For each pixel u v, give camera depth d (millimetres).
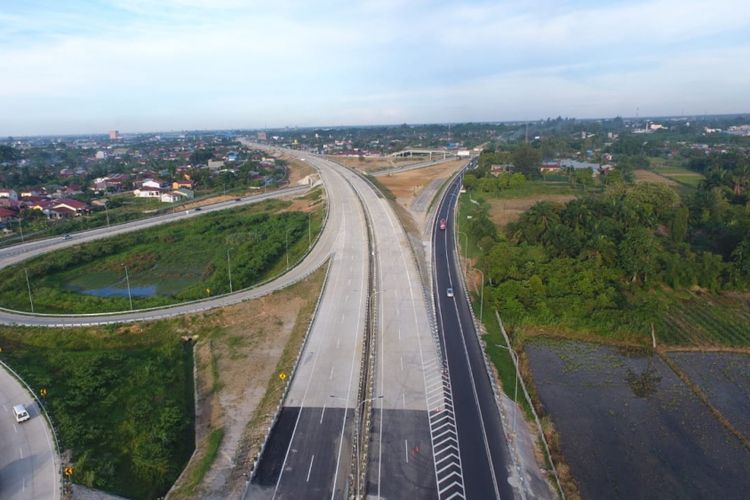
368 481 49188
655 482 53375
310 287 99062
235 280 105625
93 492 50250
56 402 63562
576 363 75625
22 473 51594
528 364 74562
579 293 90625
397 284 98125
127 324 85000
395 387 64562
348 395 63094
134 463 55031
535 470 52812
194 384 71500
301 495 47688
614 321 83312
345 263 110500
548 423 60969
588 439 59625
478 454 53312
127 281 113562
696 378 72125
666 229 133875
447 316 86438
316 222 154125
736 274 98062
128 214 174000
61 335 82562
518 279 95938
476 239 125938
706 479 53906
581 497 51094
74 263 124000
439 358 71750
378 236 129375
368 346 74438
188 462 55969
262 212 178500
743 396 68250
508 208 165750
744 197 150500
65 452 55250
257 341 81500
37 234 147750
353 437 55094
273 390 65875
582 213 117562
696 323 87375
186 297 99750
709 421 63125
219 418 62344
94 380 68875
